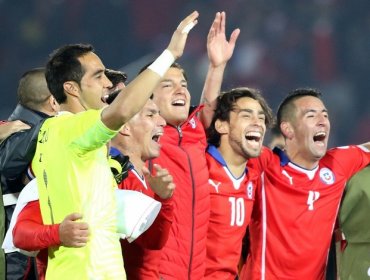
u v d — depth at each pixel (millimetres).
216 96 13992
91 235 10117
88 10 35312
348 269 14438
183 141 13078
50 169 10289
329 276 14828
